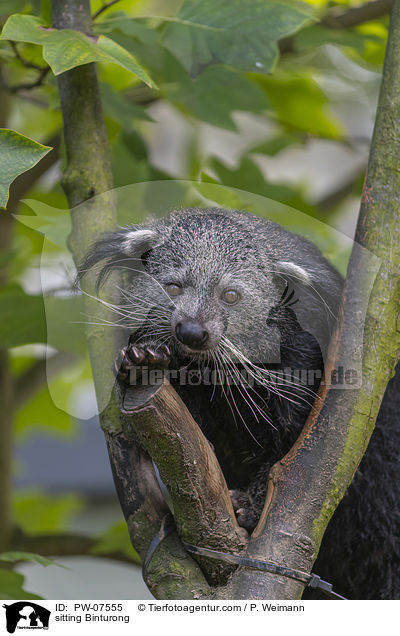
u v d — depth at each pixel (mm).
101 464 10648
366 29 5793
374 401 3514
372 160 3699
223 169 5465
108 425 3760
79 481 10469
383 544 4930
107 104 5117
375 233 3605
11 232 6191
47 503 7375
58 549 6039
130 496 3678
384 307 3545
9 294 4730
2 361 6297
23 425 7094
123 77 5844
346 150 6801
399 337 3572
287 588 3377
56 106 4988
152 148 6242
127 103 5219
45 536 6098
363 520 4922
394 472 4867
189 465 3215
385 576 4969
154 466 3723
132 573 7891
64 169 4355
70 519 7777
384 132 3689
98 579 7789
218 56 4520
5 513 6168
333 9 5633
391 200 3617
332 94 6305
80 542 6055
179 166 6039
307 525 3432
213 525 3338
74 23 4168
